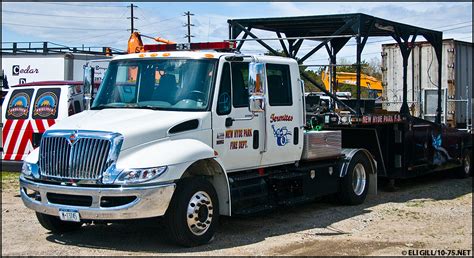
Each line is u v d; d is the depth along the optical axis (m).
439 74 14.12
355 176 11.19
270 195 9.10
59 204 7.40
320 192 10.18
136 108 8.19
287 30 13.16
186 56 8.30
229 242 7.95
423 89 15.69
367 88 20.58
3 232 8.52
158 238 8.15
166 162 7.18
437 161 13.94
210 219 7.76
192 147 7.56
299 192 9.69
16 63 23.77
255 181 8.75
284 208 10.71
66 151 7.36
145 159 7.15
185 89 8.12
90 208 7.15
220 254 7.26
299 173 9.62
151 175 7.07
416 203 11.35
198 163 7.95
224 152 8.19
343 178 10.83
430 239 8.29
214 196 7.82
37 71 23.30
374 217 9.90
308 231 8.76
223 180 8.02
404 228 9.02
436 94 15.48
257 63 7.93
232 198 8.14
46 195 7.50
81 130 7.36
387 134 12.75
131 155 7.20
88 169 7.20
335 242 8.03
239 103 8.43
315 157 9.99
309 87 16.50
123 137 7.19
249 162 8.66
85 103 9.05
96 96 8.67
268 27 12.74
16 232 8.53
